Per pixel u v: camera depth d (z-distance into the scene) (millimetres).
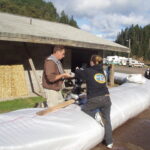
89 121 3479
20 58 8844
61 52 3904
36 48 9305
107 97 3590
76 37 9664
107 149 3764
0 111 5887
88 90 3584
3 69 7762
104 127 3695
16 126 2926
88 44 9141
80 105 4020
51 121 3193
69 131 3088
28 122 3078
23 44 8859
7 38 6285
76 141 3078
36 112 3520
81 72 3631
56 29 10750
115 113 4375
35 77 8422
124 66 45125
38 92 8773
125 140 4270
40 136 2783
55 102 4031
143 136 4516
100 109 3693
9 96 7734
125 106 4891
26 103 6895
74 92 4648
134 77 7734
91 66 3693
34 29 8477
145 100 6074
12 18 10797
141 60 73938
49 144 2768
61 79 4090
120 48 11453
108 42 11953
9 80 7828
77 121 3357
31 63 8344
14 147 2516
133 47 78625
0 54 8258
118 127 4910
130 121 5434
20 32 6777
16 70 8086
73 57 13383
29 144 2615
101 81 3572
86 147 3283
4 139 2598
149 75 14984
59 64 3947
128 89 6336
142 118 5715
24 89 8195
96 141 3520
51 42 7555
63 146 2930
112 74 12008
